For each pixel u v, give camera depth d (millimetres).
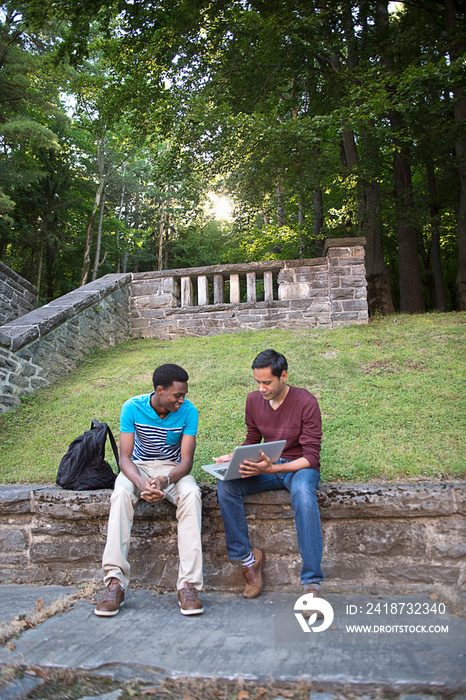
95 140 24250
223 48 13617
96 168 27078
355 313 9570
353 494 3264
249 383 6688
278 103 13164
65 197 24203
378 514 3240
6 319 11555
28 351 7062
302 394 3359
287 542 3365
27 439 5664
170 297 10648
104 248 30734
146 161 34312
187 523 3059
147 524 3502
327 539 3291
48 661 2277
